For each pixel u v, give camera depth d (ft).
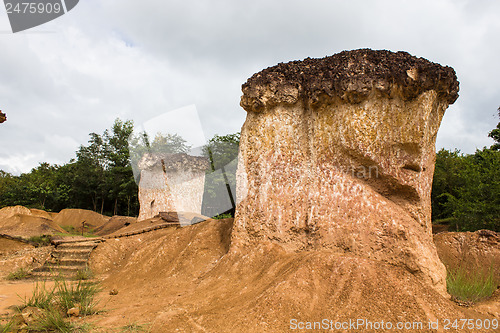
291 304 14.89
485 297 16.96
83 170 118.83
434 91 19.36
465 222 40.91
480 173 44.29
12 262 32.91
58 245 36.11
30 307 16.70
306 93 22.84
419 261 16.67
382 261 17.38
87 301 18.15
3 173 141.79
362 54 21.49
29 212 66.54
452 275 18.95
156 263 26.32
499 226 37.68
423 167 19.61
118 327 14.52
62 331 14.02
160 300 18.45
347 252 18.62
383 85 19.54
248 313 14.70
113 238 37.47
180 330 13.87
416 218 19.29
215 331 13.61
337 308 14.66
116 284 24.40
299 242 21.22
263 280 18.15
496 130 71.67
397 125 19.66
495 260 22.59
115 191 106.32
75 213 85.76
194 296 18.21
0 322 15.23
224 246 25.84
